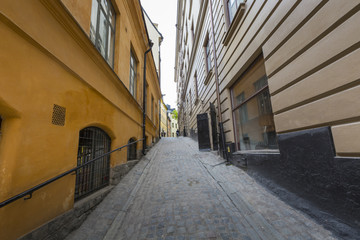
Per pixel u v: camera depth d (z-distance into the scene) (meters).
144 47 8.35
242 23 4.05
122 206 2.92
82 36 2.58
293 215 2.25
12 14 1.52
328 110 1.92
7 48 1.50
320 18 1.97
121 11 5.02
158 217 2.55
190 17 12.30
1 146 1.54
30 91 1.72
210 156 6.24
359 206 1.61
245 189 3.22
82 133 2.95
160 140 15.16
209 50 7.66
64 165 2.19
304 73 2.23
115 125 4.00
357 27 1.59
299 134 2.37
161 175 4.54
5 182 1.46
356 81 1.62
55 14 2.09
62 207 2.11
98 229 2.30
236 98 5.08
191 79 13.45
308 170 2.21
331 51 1.85
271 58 2.92
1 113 1.54
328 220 1.91
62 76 2.24
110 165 3.74
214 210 2.63
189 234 2.13
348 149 1.72
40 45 1.85
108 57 4.34
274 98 2.87
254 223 2.23
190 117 14.95
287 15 2.51
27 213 1.63
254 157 3.67
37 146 1.79
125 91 4.63
